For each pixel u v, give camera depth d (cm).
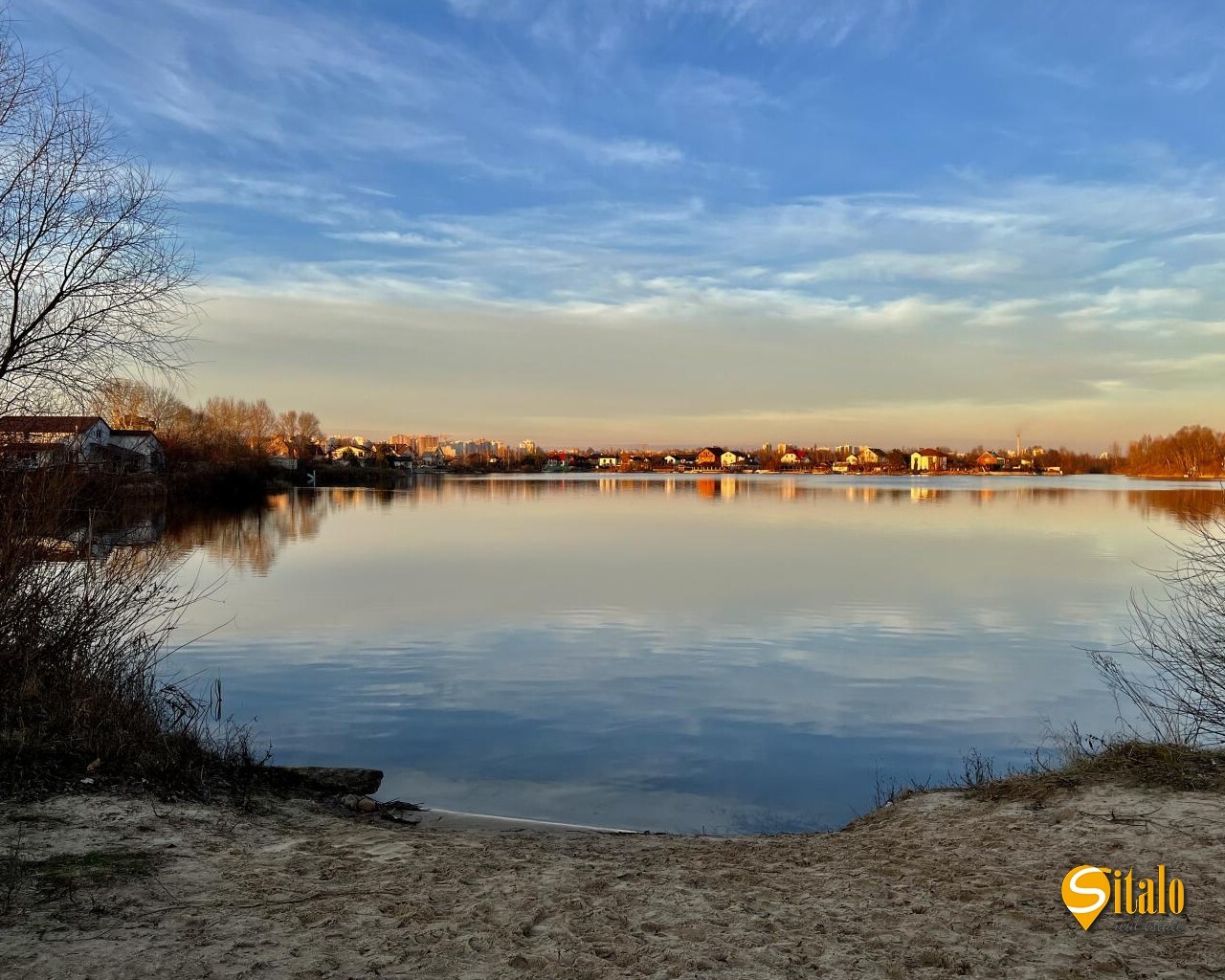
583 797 1032
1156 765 823
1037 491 11156
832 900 573
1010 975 451
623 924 526
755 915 544
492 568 3253
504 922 527
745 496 9769
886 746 1247
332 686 1555
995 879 602
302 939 489
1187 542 1888
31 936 473
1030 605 2469
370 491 10406
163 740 866
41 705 835
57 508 906
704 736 1282
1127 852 632
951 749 1230
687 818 966
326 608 2392
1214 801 723
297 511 6450
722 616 2281
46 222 1095
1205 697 960
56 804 691
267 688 1539
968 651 1878
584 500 8712
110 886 552
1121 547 4050
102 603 943
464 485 13075
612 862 684
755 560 3566
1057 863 625
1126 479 17675
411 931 507
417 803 992
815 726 1337
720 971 458
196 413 6719
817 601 2531
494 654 1836
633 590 2736
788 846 761
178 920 509
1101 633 2073
